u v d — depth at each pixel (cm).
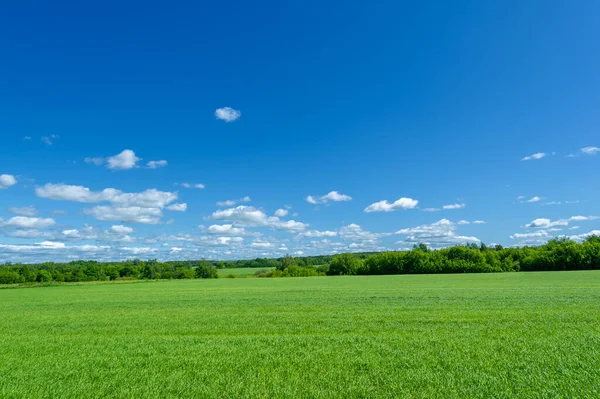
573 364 970
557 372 913
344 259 10356
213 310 2400
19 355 1220
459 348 1169
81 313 2470
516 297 2669
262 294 3656
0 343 1428
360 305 2419
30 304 3278
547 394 775
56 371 1022
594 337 1289
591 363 975
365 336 1391
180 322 1881
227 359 1102
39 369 1045
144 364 1074
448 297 2786
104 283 7881
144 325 1819
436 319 1755
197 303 2912
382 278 6831
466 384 838
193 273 11062
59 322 2012
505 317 1758
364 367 989
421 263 8812
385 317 1858
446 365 987
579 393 781
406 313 1980
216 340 1386
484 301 2466
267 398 788
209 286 5866
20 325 1930
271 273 10788
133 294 4281
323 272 10931
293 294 3519
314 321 1798
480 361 1016
